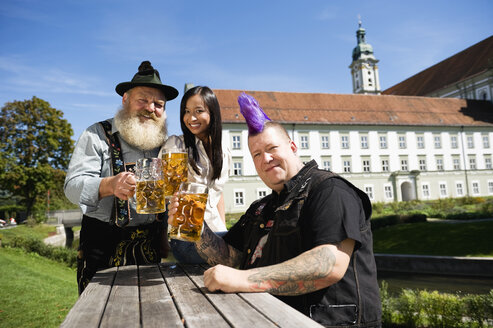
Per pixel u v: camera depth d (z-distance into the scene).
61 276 12.62
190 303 1.31
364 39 76.69
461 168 43.59
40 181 33.25
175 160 2.11
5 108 32.91
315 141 39.88
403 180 41.56
